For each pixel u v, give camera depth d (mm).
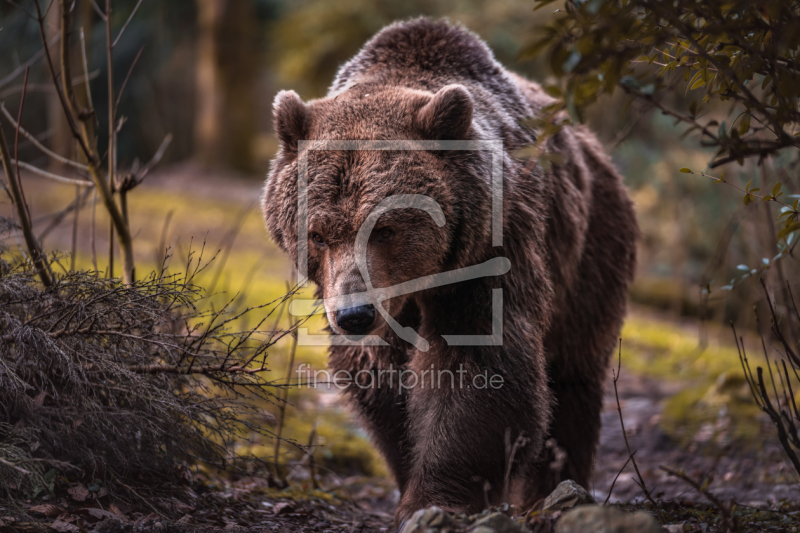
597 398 10008
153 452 7062
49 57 7707
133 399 6805
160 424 6930
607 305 10062
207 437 7637
